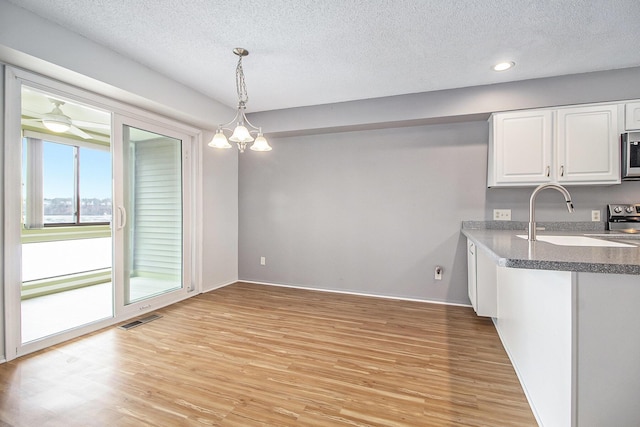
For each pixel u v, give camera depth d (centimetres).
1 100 204
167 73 283
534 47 231
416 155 354
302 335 257
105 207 511
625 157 254
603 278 114
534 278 157
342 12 192
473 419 153
